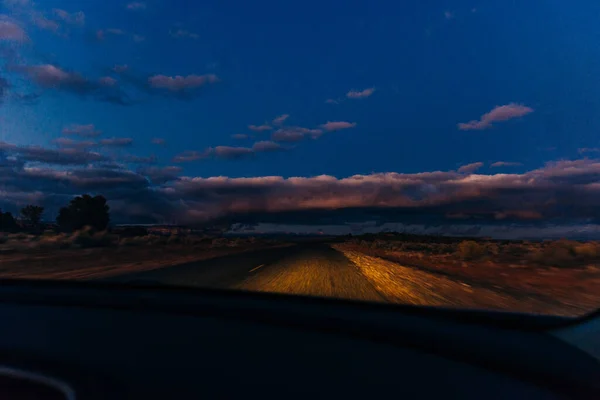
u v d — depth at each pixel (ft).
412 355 9.70
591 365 9.04
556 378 8.59
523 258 115.14
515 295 43.60
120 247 142.00
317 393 8.14
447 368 9.07
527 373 8.82
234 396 8.02
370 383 8.48
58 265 72.54
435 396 8.05
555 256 95.66
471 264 97.86
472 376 8.75
